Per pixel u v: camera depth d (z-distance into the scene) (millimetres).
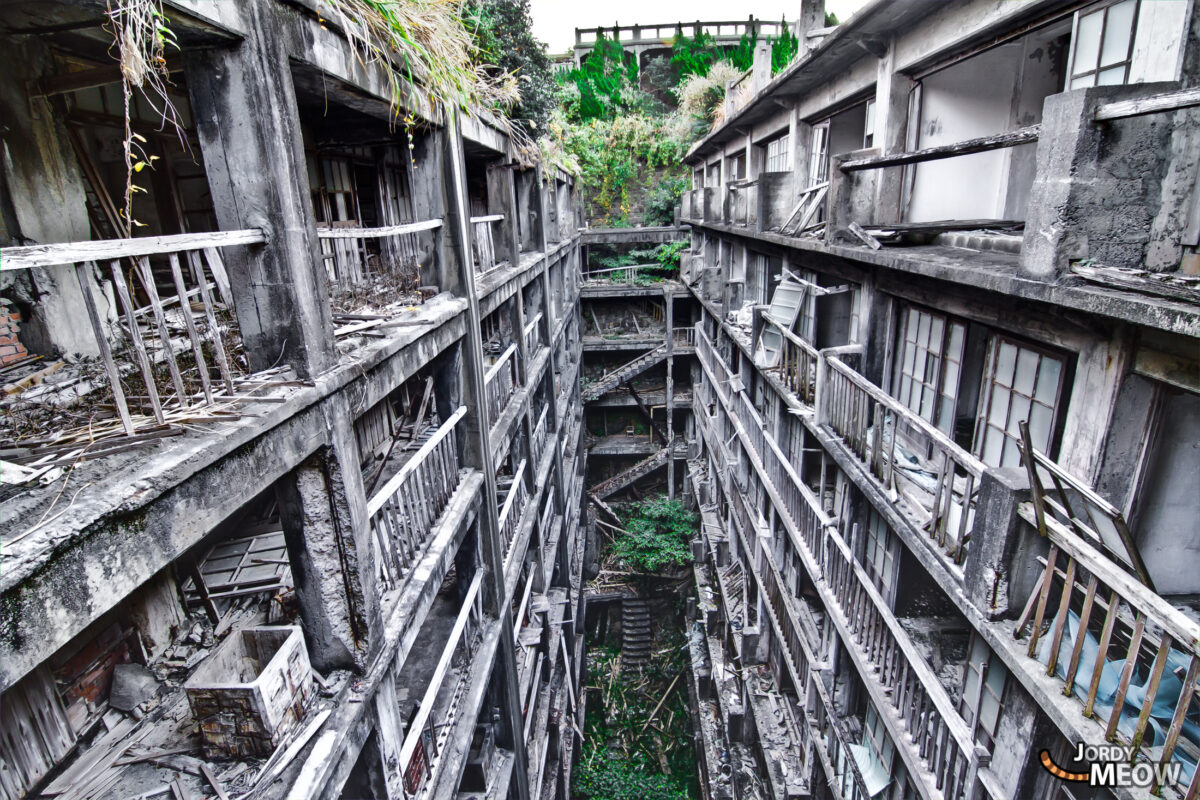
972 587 4543
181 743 3799
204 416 2916
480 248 8797
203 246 2871
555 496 13859
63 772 3684
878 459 6199
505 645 7898
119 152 4863
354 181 8234
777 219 9695
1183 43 3641
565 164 16906
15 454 2557
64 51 3992
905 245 6262
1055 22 4688
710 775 11617
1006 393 5246
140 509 2354
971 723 5598
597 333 23578
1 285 3637
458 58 6266
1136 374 3766
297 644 3645
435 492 5969
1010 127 6137
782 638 10391
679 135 27219
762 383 12070
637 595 17859
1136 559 3375
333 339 3795
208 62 3125
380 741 4227
